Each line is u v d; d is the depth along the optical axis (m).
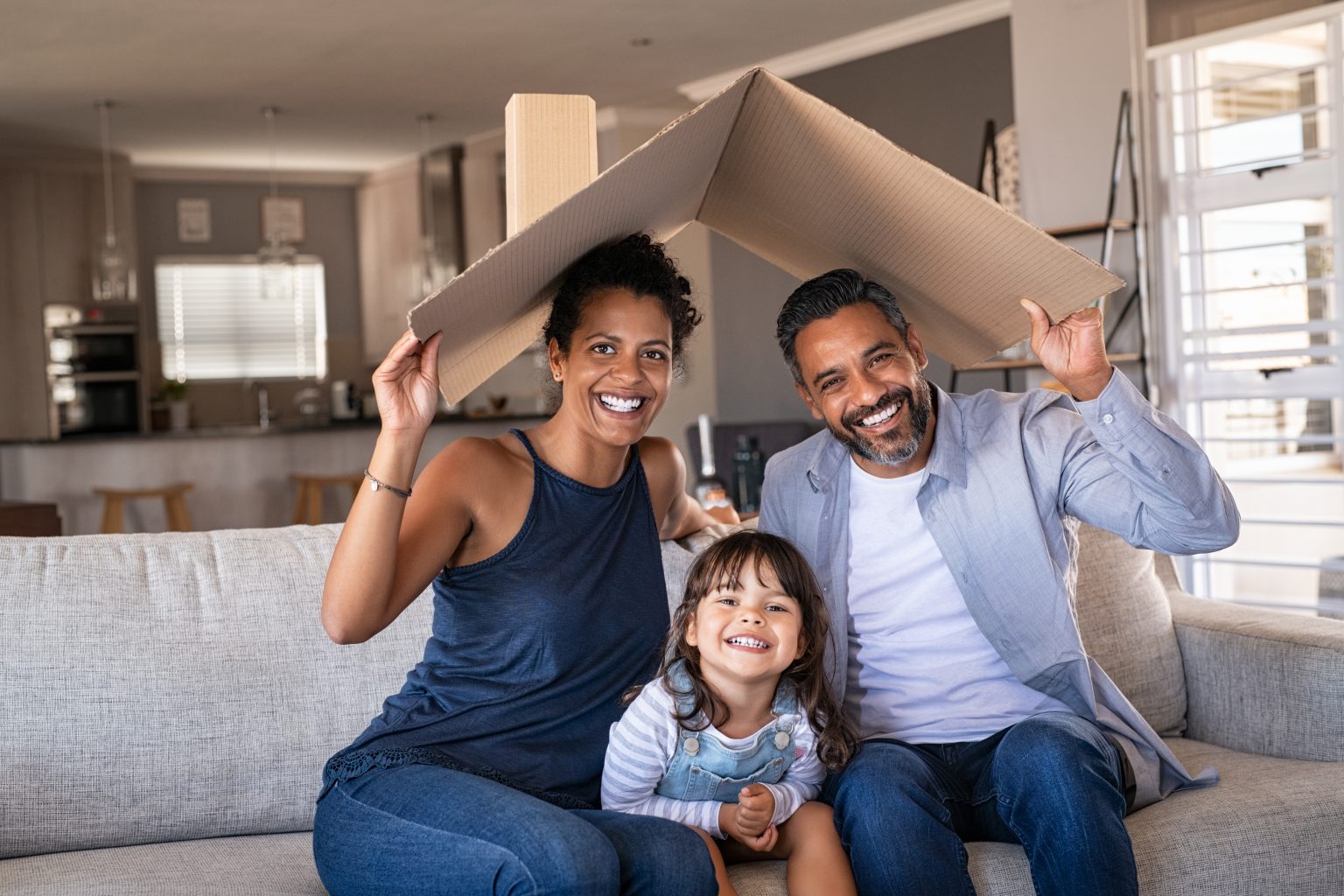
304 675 1.99
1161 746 1.92
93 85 6.78
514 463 1.81
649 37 6.17
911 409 1.84
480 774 1.65
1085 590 2.27
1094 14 5.15
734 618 1.76
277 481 7.12
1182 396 4.94
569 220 1.63
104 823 1.87
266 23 5.72
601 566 1.82
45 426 8.45
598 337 1.79
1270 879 1.82
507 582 1.76
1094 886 1.58
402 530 1.69
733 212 2.04
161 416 9.14
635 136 7.96
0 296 8.38
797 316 1.88
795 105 1.66
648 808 1.73
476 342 1.79
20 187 8.42
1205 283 4.86
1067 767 1.63
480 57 6.44
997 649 1.87
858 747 1.85
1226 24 4.71
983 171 5.63
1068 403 1.95
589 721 1.79
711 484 3.40
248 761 1.93
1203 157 4.87
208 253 9.55
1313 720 2.13
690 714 1.74
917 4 5.84
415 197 9.27
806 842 1.69
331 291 9.93
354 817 1.60
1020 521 1.86
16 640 1.87
